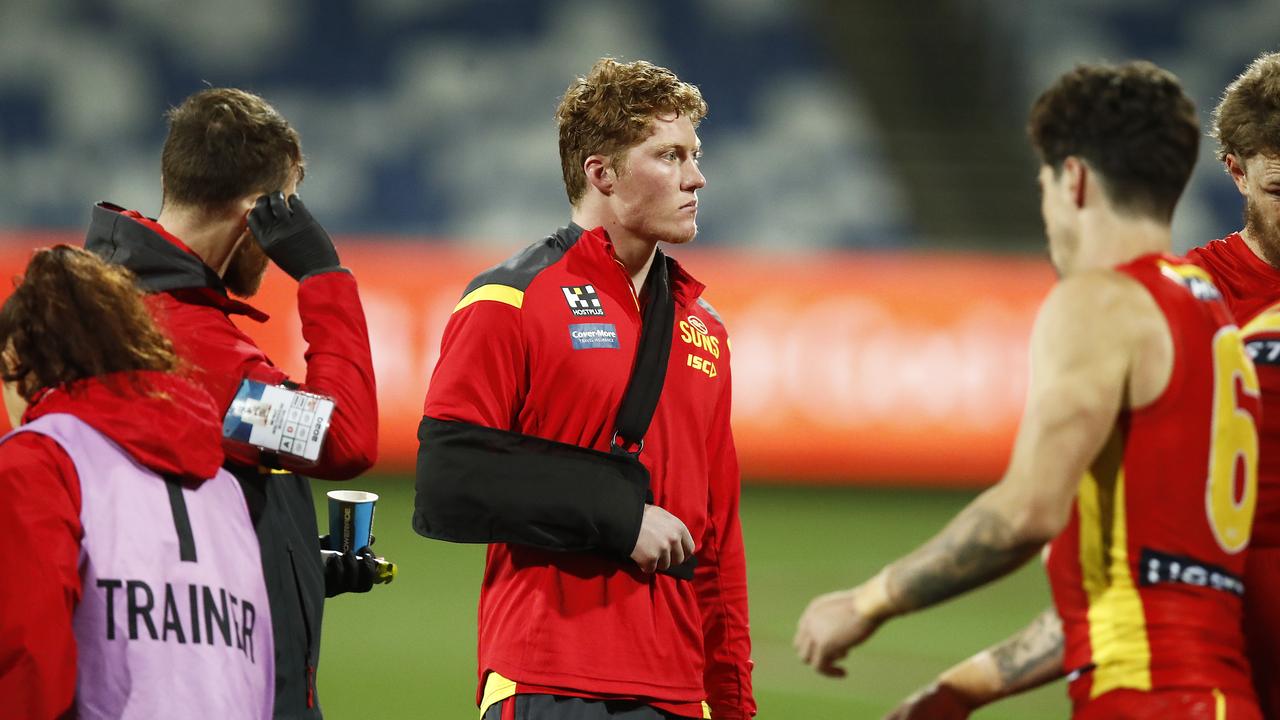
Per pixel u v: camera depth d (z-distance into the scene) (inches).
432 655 888.3
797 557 1169.4
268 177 369.1
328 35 2554.1
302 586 365.4
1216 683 308.7
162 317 343.0
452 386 388.8
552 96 2546.8
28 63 2479.1
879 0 2388.0
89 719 309.1
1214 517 317.7
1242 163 421.1
